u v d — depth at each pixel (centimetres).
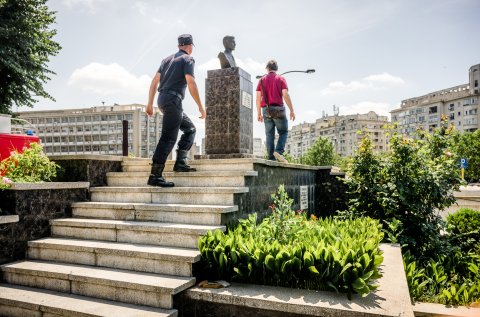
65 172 526
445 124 684
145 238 387
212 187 444
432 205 627
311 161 6644
